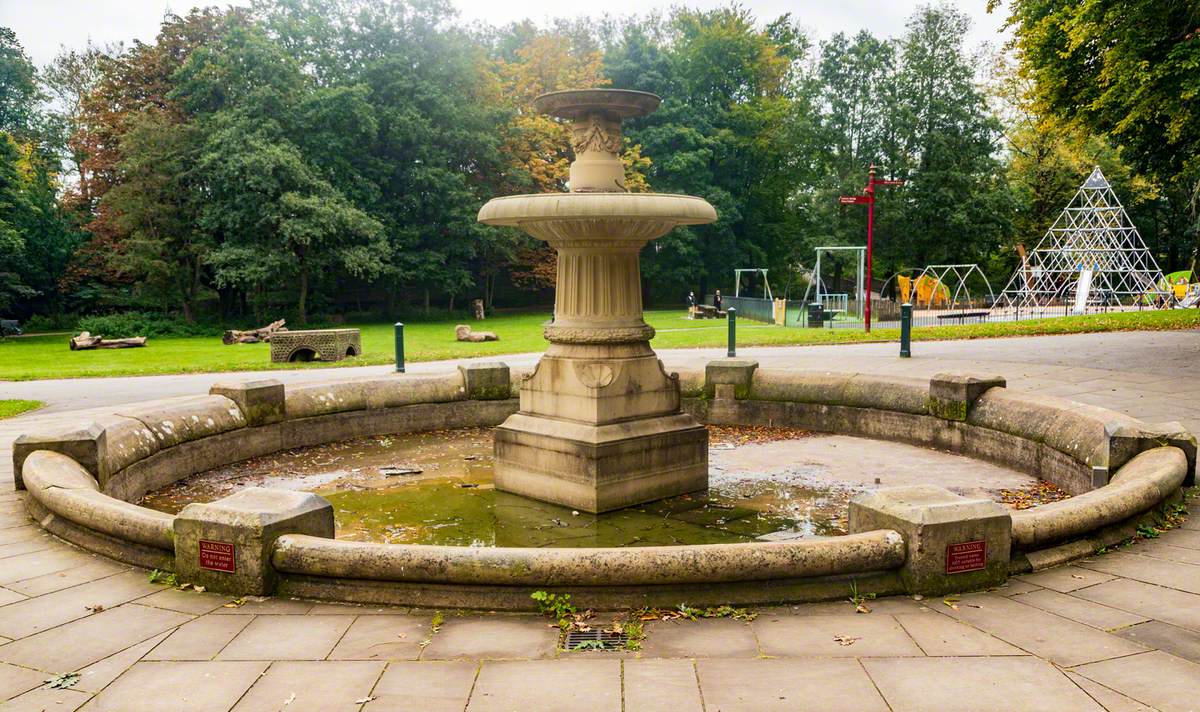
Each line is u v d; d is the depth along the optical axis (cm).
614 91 699
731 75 5197
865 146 5000
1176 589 432
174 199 3831
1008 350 1700
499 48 5241
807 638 376
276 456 899
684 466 733
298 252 3756
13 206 3856
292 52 4138
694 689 327
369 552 429
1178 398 1039
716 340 2333
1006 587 441
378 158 4141
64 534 552
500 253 4678
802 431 1000
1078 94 1858
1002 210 4597
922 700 316
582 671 345
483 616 411
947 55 4634
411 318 4347
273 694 329
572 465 690
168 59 4175
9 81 4344
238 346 2877
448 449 930
